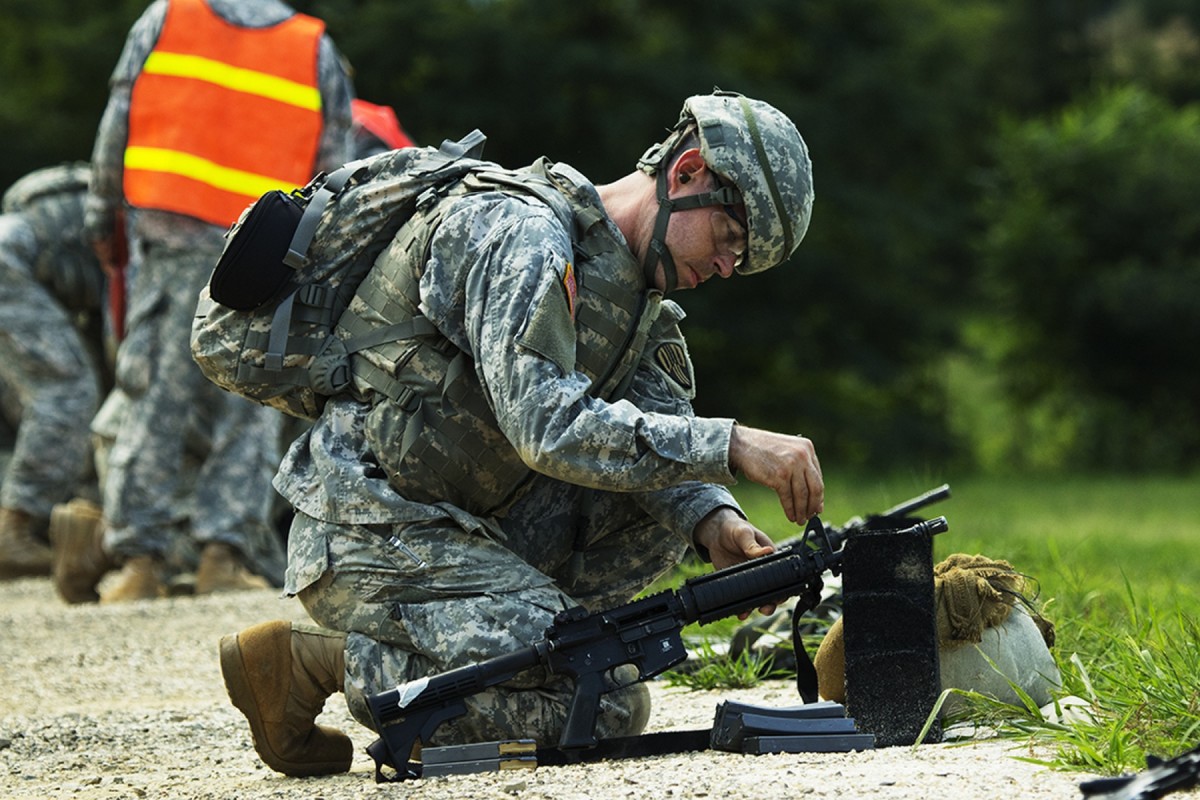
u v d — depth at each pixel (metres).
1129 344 103.38
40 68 96.81
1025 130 106.88
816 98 94.88
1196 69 136.62
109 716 17.33
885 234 94.00
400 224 12.50
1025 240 101.88
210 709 17.72
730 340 94.25
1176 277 101.75
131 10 90.38
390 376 12.20
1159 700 11.82
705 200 12.21
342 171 12.63
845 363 96.06
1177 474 99.12
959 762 10.94
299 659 12.52
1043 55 140.62
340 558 12.27
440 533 12.16
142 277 27.78
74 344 34.47
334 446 12.39
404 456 12.12
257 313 12.47
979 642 12.56
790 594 12.02
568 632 11.69
